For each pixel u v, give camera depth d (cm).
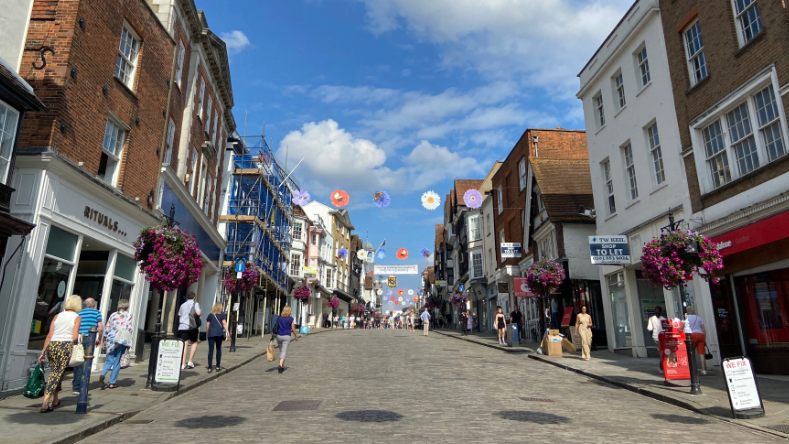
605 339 1958
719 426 694
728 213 1191
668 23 1459
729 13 1202
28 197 963
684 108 1376
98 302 1236
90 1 1146
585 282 2014
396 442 576
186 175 1919
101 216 1203
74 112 1090
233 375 1247
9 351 896
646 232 1550
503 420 704
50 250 1022
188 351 1345
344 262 6544
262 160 3070
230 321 2581
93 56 1166
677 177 1400
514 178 2872
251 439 598
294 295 3553
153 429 671
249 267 2091
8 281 915
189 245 1084
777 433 641
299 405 823
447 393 946
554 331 1662
